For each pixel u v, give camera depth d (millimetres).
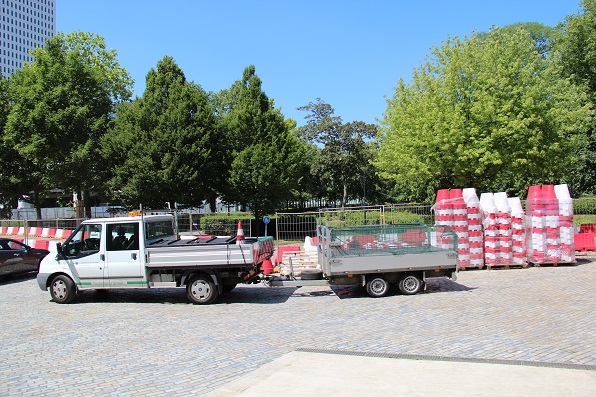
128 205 29719
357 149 47719
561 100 25078
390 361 6234
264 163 30344
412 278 11383
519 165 23531
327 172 48594
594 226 18422
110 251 11258
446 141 22656
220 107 52375
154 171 28141
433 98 23906
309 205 59469
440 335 7621
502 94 22656
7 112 37719
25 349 7496
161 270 11117
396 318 8984
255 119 32438
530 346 6852
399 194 55719
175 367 6359
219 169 31703
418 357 6391
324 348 7035
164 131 29141
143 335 8211
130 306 10969
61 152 33531
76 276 11367
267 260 13438
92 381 5906
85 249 11438
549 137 23359
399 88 28641
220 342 7586
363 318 9078
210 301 10992
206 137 29625
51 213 56625
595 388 5047
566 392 4938
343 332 8016
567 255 15125
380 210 19984
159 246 11016
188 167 28656
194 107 30859
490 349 6746
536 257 15094
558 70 25609
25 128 32906
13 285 15031
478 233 14914
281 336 7855
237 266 10805
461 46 25031
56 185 35406
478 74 23391
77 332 8555
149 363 6574
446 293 11367
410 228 11367
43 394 5516
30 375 6215
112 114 39094
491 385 5203
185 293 12617
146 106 29922
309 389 5215
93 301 11719
